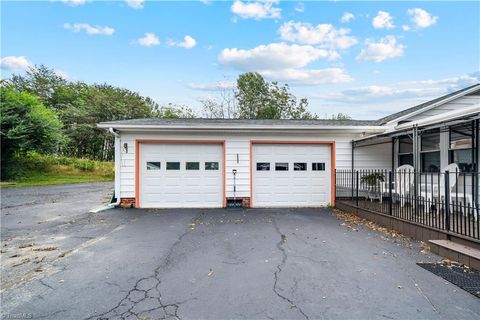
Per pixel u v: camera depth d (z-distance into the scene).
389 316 2.59
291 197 9.55
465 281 3.33
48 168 23.47
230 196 9.34
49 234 5.79
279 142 9.51
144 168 9.26
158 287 3.23
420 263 3.96
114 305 2.82
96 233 5.87
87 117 32.16
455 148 6.89
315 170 9.63
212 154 9.42
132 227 6.41
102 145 34.56
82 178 22.89
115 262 4.09
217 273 3.65
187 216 7.78
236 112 30.66
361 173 9.04
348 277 3.49
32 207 9.43
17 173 20.17
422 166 8.05
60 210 8.80
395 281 3.36
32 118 20.39
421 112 8.77
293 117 31.75
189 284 3.32
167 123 9.23
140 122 9.41
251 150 9.44
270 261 4.09
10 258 4.28
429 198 6.22
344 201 9.09
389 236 5.51
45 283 3.36
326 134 9.59
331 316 2.60
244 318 2.58
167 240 5.29
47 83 37.44
